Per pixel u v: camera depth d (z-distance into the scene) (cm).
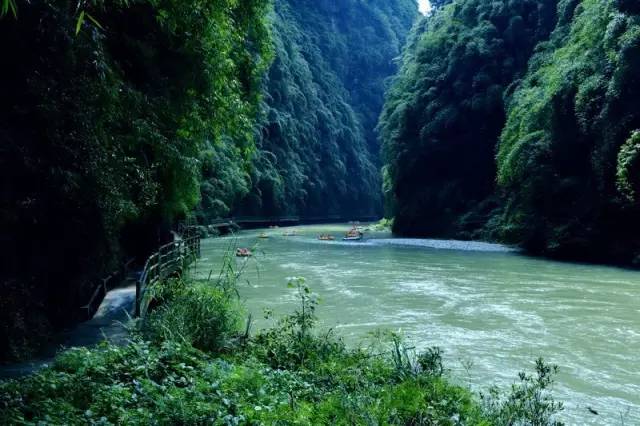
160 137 1132
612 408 687
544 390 751
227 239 3775
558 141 2633
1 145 676
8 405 449
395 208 4641
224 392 534
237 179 4528
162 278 1137
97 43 797
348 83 10200
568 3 3328
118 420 449
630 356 915
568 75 2553
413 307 1332
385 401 528
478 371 830
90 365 562
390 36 10988
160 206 1565
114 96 848
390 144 4531
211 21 1148
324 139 7919
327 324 1141
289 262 2320
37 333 752
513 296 1483
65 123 759
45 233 806
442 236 3916
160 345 686
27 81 703
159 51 1185
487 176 3875
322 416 499
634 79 2169
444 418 511
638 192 2073
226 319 812
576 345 983
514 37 3828
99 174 810
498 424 526
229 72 1368
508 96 3566
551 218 2644
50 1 692
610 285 1672
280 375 627
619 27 2248
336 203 7856
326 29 9931
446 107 4053
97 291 1033
